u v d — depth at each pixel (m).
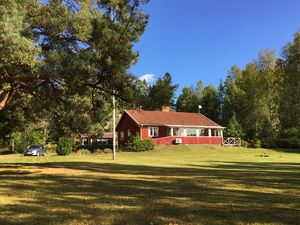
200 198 12.42
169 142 63.38
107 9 18.70
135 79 19.69
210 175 20.92
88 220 8.96
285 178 19.19
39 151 53.22
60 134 26.78
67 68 16.38
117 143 65.12
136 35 18.97
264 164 32.09
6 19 14.29
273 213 9.79
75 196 12.80
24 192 13.76
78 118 24.53
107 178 19.14
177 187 15.44
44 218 9.17
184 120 67.50
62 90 20.75
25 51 14.51
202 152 53.28
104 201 11.73
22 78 17.50
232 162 34.75
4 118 27.98
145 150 53.75
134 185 16.12
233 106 88.88
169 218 9.19
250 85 85.75
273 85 80.88
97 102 23.16
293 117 74.44
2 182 17.16
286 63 75.56
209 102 97.31
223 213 9.80
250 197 12.66
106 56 18.11
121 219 9.07
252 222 8.74
